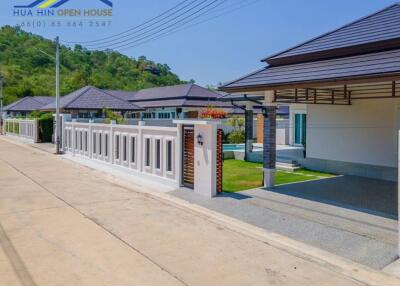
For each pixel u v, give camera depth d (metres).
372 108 13.12
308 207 8.82
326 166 14.81
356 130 13.67
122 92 46.06
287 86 9.23
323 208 8.73
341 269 5.42
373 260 5.73
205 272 5.27
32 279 4.95
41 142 28.84
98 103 29.31
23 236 6.66
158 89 43.97
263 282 4.98
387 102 12.65
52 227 7.20
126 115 38.19
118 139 14.84
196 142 10.40
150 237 6.73
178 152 11.13
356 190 10.82
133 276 5.10
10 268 5.30
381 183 12.04
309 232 7.05
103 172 14.32
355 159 13.75
